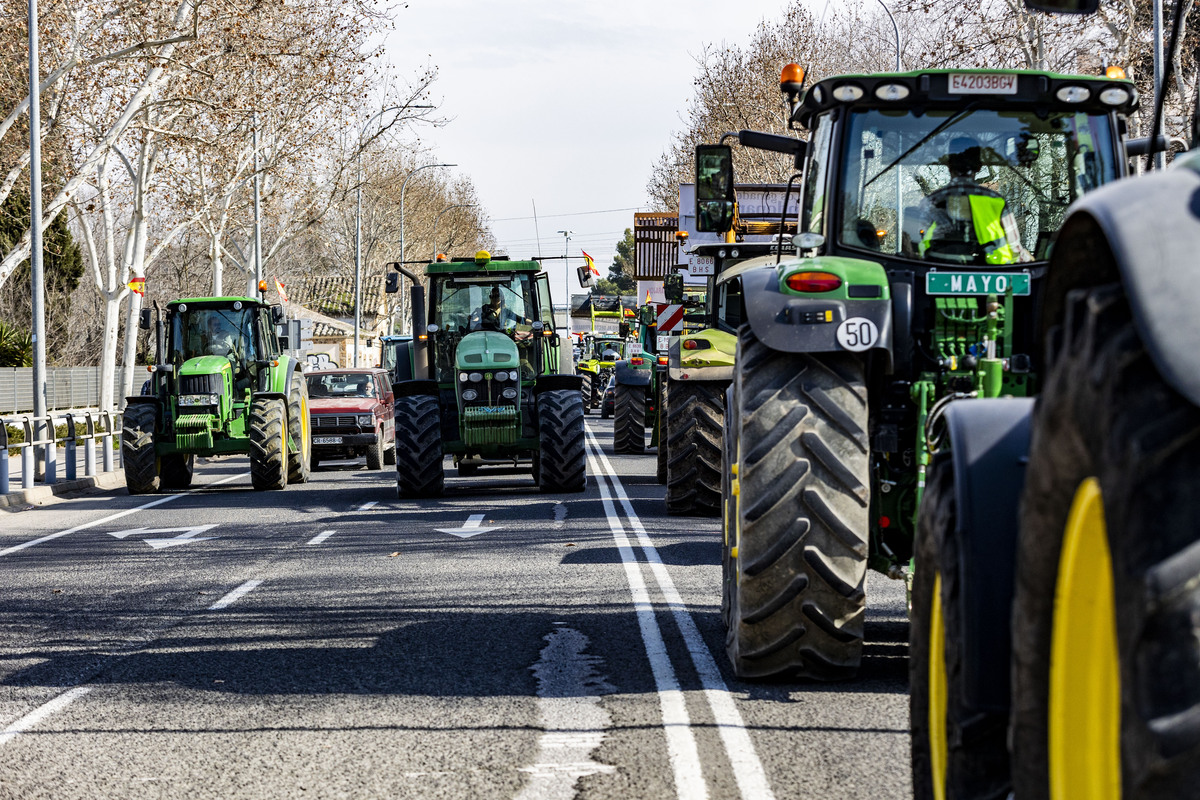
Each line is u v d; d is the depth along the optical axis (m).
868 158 9.18
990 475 4.87
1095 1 5.51
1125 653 3.01
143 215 49.78
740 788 6.68
